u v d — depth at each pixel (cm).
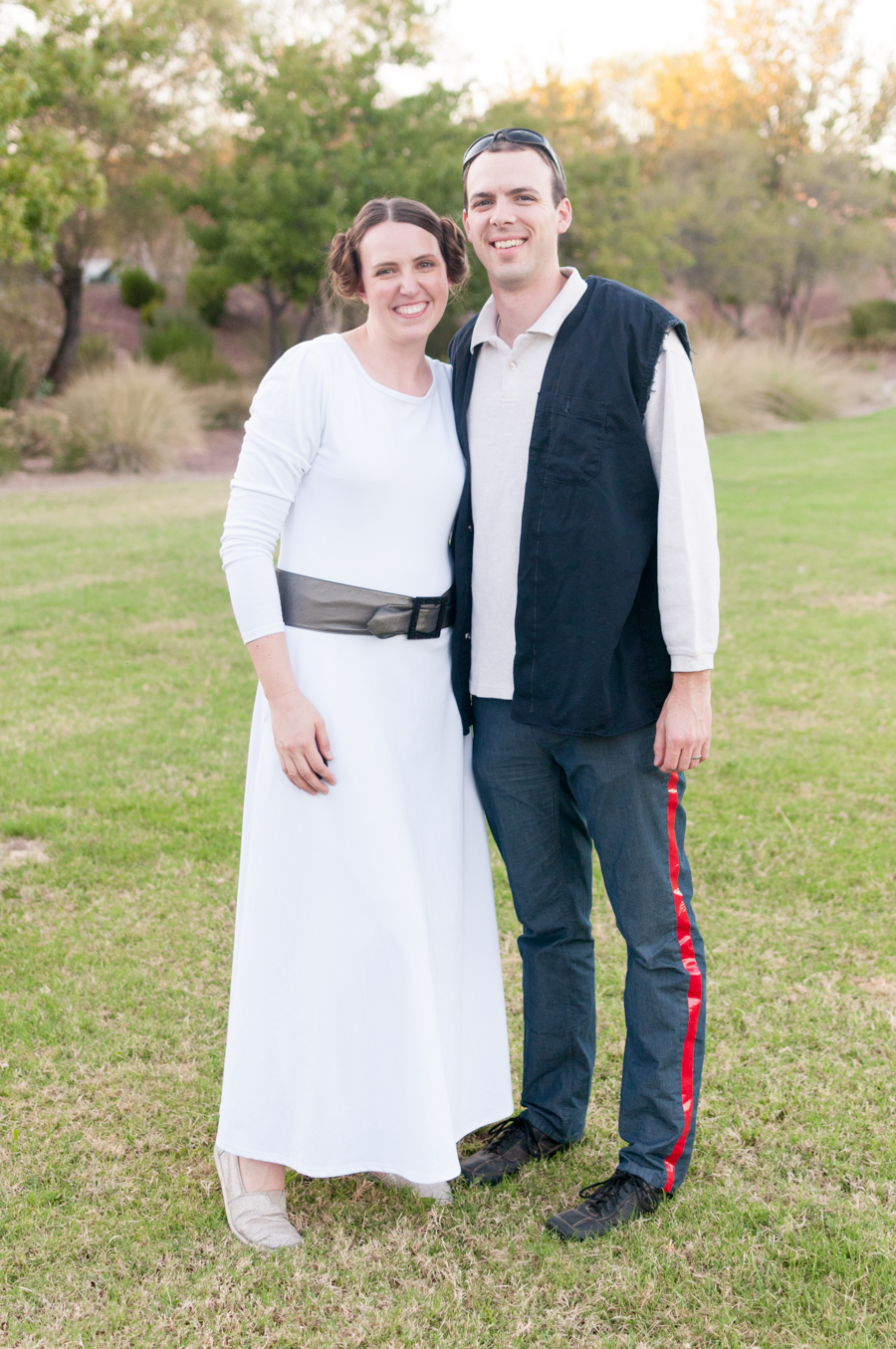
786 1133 221
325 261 202
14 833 380
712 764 438
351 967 193
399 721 197
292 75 1989
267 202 1886
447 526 201
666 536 186
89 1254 192
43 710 512
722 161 3169
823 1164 212
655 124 3431
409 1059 193
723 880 337
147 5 1755
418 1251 192
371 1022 194
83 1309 179
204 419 1864
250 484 191
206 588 768
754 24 3228
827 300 3956
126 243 2409
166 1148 221
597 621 188
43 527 1037
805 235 3103
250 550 190
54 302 2403
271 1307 178
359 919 192
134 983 282
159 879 343
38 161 1341
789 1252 188
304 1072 196
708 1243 191
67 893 334
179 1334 174
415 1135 193
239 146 2038
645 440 187
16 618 680
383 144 1997
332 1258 190
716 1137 221
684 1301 179
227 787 420
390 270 188
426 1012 194
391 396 194
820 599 711
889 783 413
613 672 191
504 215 183
